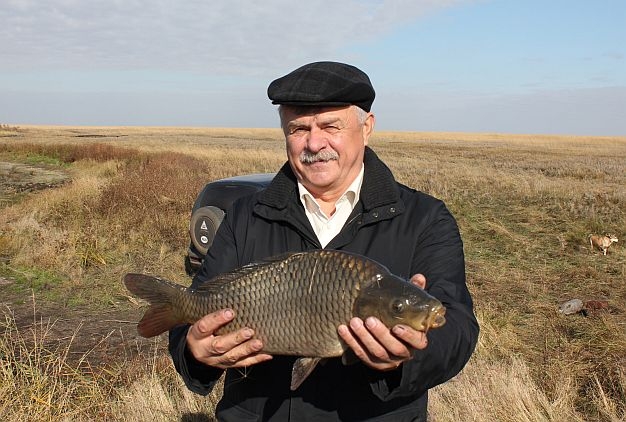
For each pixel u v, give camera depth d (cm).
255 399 244
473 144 7769
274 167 2728
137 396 454
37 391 441
